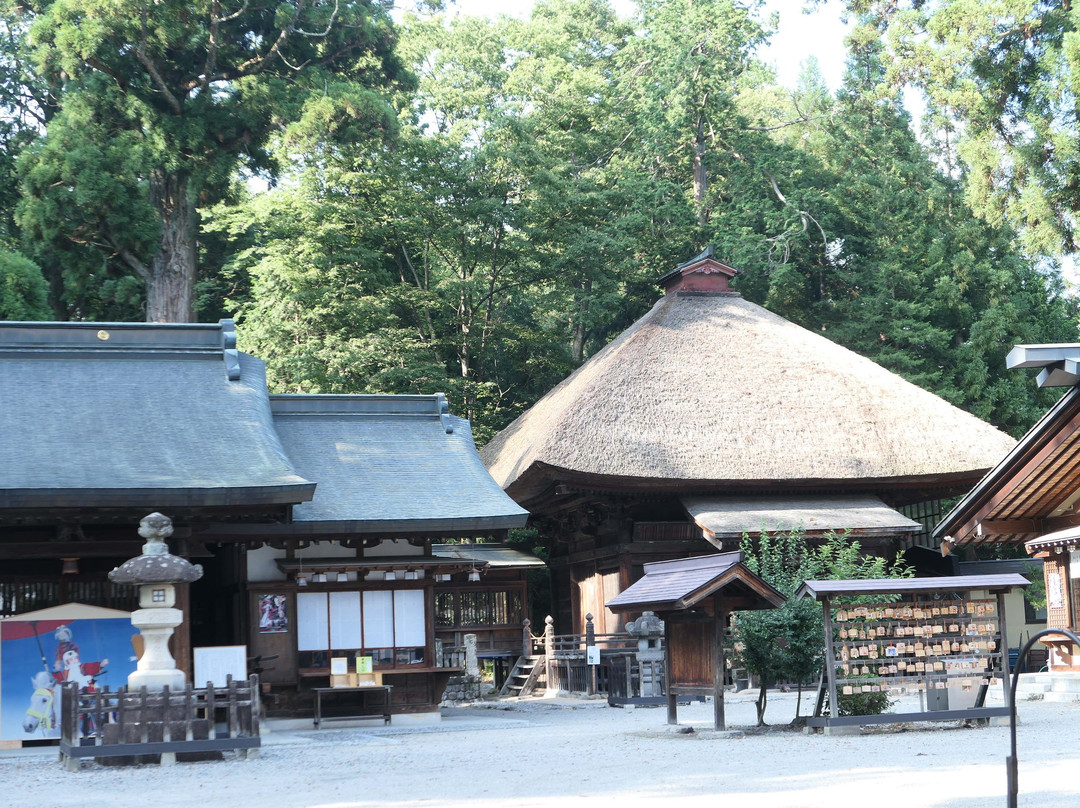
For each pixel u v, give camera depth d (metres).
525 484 28.28
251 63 38.72
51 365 19.95
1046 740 12.36
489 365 43.50
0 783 12.38
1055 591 20.36
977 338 41.09
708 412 29.52
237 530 18.86
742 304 34.88
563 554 34.25
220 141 37.44
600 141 46.25
